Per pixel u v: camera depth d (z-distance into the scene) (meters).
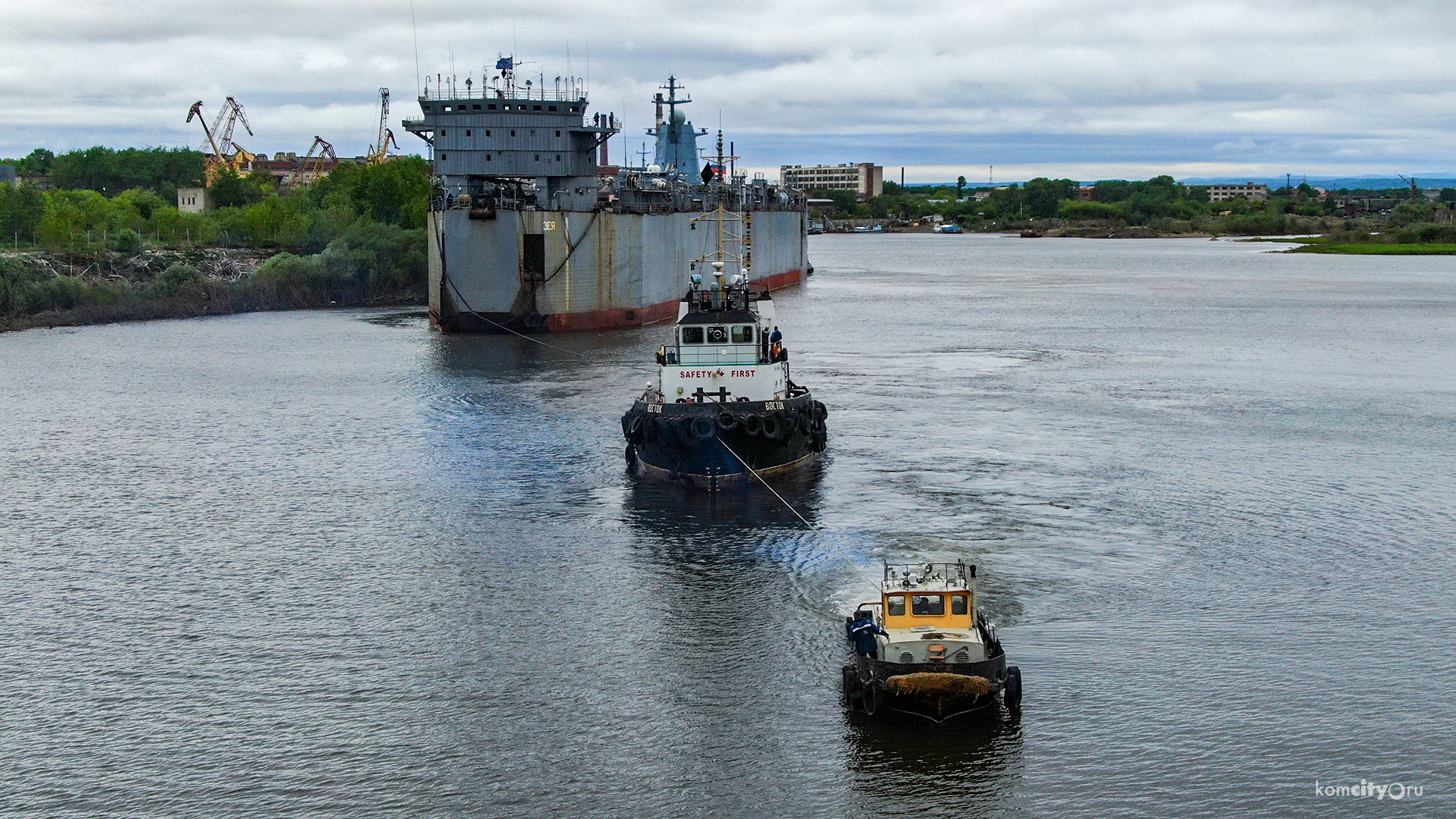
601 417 70.06
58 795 29.91
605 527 49.62
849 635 36.88
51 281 122.44
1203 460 60.12
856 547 46.88
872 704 32.66
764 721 33.00
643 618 40.06
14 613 40.97
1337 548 46.72
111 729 33.00
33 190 175.50
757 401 56.03
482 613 40.69
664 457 55.72
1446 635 38.41
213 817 29.05
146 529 50.00
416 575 44.34
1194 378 84.94
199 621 40.19
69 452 63.28
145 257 141.38
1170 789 29.86
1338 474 57.62
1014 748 31.52
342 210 168.12
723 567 44.72
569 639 38.44
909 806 29.27
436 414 71.69
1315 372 88.12
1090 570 44.25
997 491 54.41
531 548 47.12
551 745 32.00
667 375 56.59
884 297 154.75
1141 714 33.19
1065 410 72.81
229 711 33.94
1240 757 31.19
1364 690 34.62
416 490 55.44
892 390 79.31
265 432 67.50
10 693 35.03
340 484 56.59
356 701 34.47
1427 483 55.88
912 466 58.84
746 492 54.44
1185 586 42.59
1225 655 36.81
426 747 31.98
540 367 88.06
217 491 55.75
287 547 47.62
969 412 71.94
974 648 32.66
